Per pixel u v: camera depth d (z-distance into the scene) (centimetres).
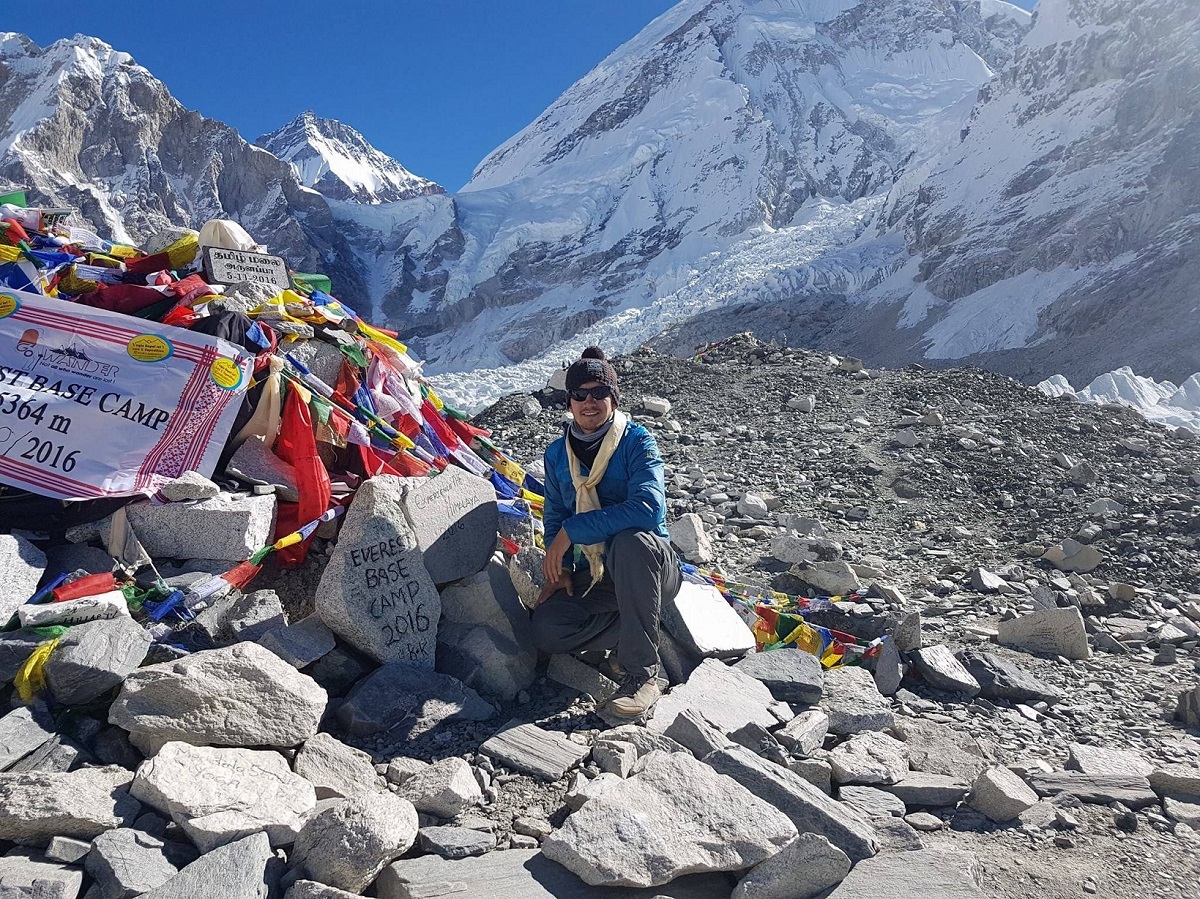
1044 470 995
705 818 305
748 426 1159
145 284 557
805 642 509
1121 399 1691
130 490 430
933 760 391
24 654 334
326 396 528
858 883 295
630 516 403
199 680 328
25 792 282
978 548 781
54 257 541
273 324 550
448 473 461
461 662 421
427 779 331
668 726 380
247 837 281
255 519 441
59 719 329
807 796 328
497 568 466
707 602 494
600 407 414
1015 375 9062
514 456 1023
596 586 431
